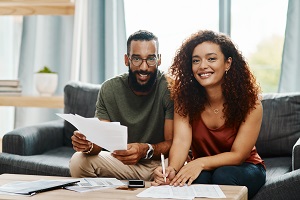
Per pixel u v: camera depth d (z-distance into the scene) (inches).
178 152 102.3
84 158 105.7
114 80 111.0
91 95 142.5
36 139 132.9
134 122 108.3
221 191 85.3
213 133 104.0
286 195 98.7
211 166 98.9
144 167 108.0
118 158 97.5
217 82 101.4
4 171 124.0
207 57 100.2
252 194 100.4
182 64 104.4
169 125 107.7
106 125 88.3
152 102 108.1
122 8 159.5
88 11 161.8
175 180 92.8
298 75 143.2
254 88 103.2
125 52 160.1
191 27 158.6
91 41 161.5
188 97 104.3
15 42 177.0
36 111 173.5
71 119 91.0
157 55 106.0
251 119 102.0
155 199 80.5
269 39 155.3
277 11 153.9
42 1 155.2
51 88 158.6
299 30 142.6
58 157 128.8
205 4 156.9
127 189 87.8
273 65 156.7
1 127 178.2
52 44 170.2
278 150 127.6
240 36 156.3
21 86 158.9
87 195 83.2
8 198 81.3
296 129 126.6
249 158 104.8
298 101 127.6
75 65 158.1
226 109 102.6
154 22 161.3
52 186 87.5
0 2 156.3
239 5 155.7
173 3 159.8
